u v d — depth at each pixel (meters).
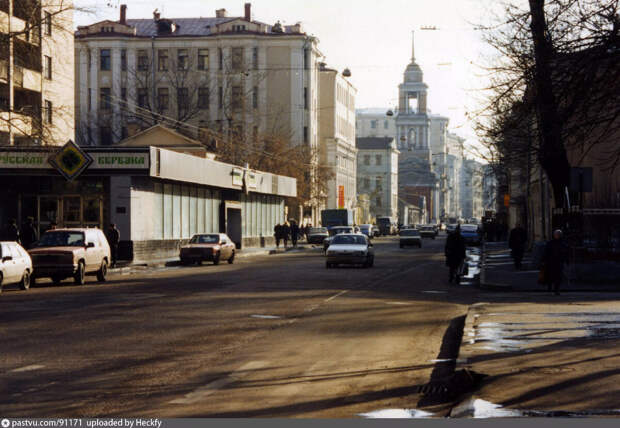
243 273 33.81
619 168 34.97
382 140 165.62
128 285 26.91
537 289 25.50
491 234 83.81
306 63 98.81
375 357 11.98
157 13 102.50
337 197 117.75
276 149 82.38
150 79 95.25
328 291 24.19
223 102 91.50
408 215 181.12
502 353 11.55
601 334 13.66
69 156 40.06
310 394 9.21
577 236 27.69
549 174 29.11
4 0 35.97
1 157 41.81
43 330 14.95
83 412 8.23
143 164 42.09
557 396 8.52
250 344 13.27
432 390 9.49
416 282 29.11
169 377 10.24
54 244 28.03
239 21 96.69
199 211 54.75
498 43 15.91
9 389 9.45
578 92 12.48
